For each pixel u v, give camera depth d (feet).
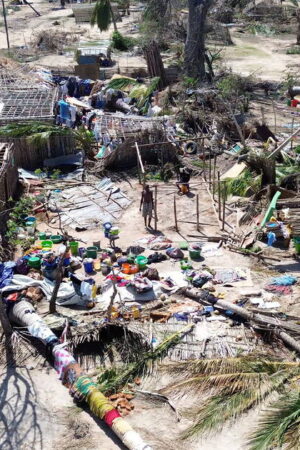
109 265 67.41
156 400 48.52
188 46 150.71
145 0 270.87
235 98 130.31
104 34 227.61
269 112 132.67
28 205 82.07
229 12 252.21
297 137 111.86
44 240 73.72
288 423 42.22
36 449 44.68
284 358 52.54
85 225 78.95
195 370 49.98
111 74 158.71
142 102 124.88
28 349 54.65
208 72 155.12
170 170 94.32
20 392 49.88
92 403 47.21
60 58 188.85
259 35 234.79
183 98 127.44
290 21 249.34
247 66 181.27
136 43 203.72
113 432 45.85
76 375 49.67
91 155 99.40
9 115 103.86
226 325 57.11
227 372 48.88
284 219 76.48
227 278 65.92
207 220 80.23
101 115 108.06
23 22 261.03
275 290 63.77
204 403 46.98
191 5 148.25
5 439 45.55
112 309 58.90
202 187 89.66
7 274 63.93
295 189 85.81
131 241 74.84
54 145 96.73
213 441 44.16
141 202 81.46
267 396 46.39
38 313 58.59
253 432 43.37
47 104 109.09
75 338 53.98
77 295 60.59
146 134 96.27
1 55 186.29
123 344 54.13
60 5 310.45
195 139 96.32
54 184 90.38
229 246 72.69
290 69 177.06
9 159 83.05
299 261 70.08
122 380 50.39
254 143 105.50
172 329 55.72
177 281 64.80
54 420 47.26
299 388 45.75
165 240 74.43
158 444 44.47
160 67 148.77
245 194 85.66
